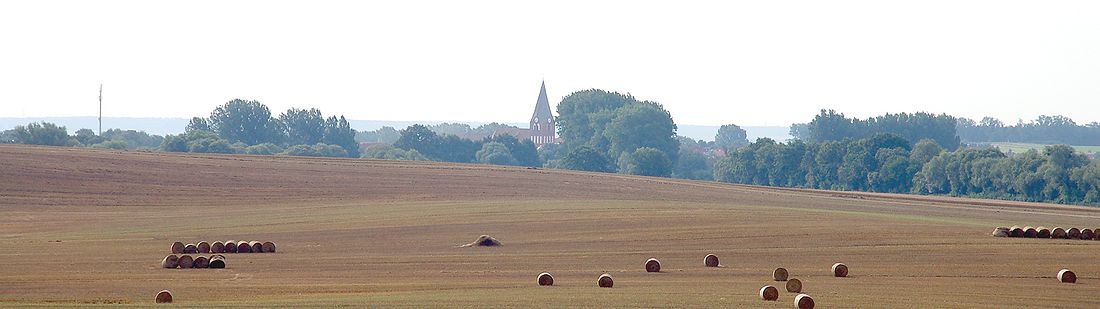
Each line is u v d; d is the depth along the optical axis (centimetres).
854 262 18812
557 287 15012
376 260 18988
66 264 18112
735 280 16138
